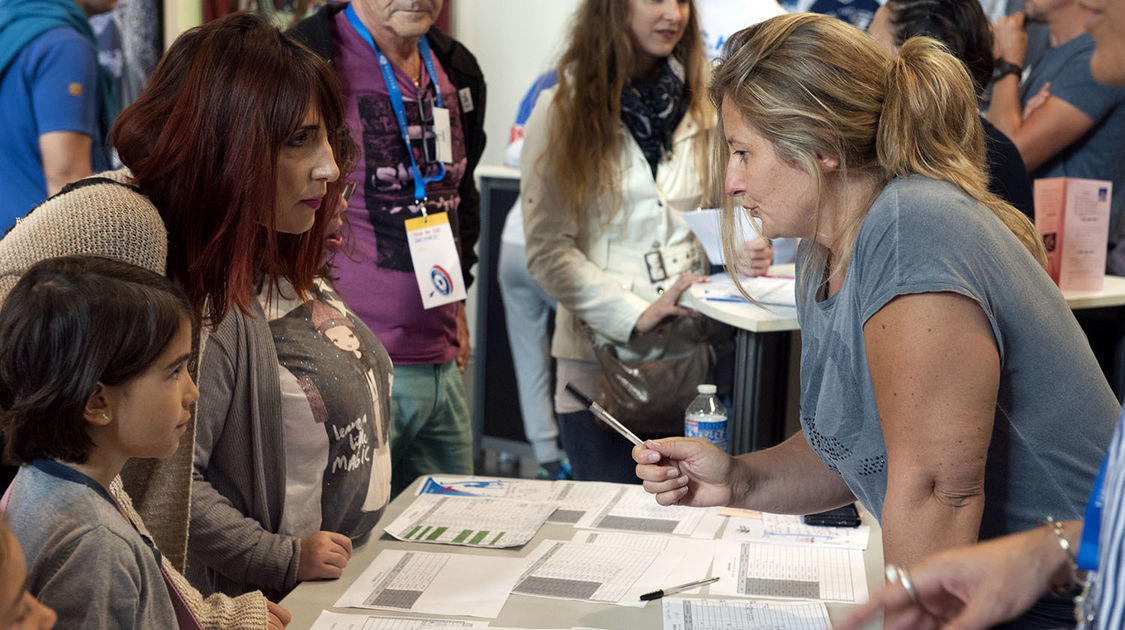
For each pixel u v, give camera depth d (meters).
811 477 1.60
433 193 2.61
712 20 3.68
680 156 2.91
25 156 3.00
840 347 1.27
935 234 1.14
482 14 5.28
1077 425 1.20
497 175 4.19
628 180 2.87
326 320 1.80
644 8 2.75
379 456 1.82
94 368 1.08
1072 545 0.91
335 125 1.52
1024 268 1.19
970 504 1.13
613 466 2.92
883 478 1.31
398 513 1.90
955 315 1.12
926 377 1.12
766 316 2.48
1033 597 0.92
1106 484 0.79
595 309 2.84
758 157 1.27
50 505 1.09
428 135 2.60
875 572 1.62
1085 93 3.57
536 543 1.75
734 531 1.79
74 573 1.06
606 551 1.71
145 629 1.13
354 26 2.51
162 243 1.32
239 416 1.66
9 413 1.10
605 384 2.82
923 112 1.20
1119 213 3.56
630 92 2.84
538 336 4.14
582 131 2.82
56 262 1.12
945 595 0.94
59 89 2.98
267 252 1.51
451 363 2.65
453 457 2.69
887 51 1.29
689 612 1.47
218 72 1.34
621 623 1.45
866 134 1.22
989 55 2.57
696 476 1.59
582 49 2.83
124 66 3.31
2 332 1.09
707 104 2.92
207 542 1.61
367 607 1.50
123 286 1.12
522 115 4.32
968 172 1.21
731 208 1.45
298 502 1.71
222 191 1.35
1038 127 3.68
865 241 1.19
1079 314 3.09
